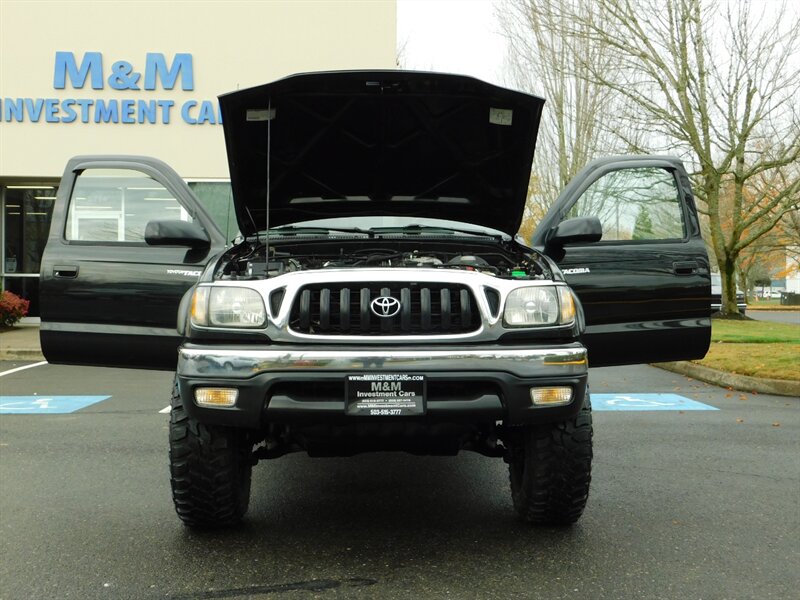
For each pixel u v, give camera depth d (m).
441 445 3.57
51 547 3.58
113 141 15.45
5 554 3.49
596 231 4.29
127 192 4.84
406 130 4.23
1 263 16.77
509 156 4.34
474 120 4.14
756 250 36.84
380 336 3.28
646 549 3.53
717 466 5.17
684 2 19.97
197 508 3.58
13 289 16.80
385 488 4.61
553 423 3.55
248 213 4.55
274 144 4.23
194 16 15.51
